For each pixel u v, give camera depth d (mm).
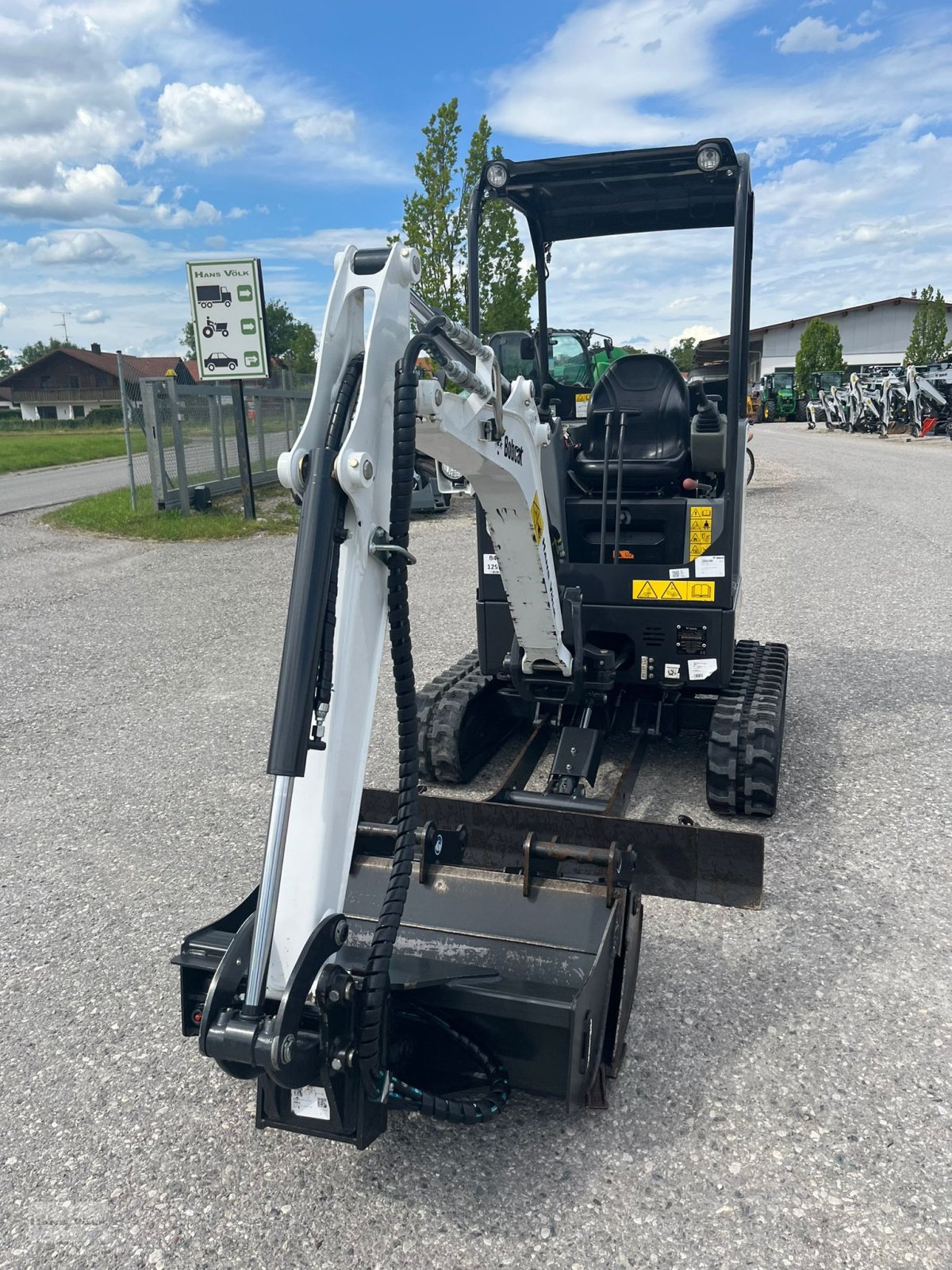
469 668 5141
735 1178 2502
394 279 2385
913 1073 2865
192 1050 3061
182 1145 2672
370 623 2395
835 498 15695
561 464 4508
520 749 5355
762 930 3611
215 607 8961
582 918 2885
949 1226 2350
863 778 4926
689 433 4582
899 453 23984
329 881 2291
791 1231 2342
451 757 4617
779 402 43156
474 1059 2520
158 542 12438
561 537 4480
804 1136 2635
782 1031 3059
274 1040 2037
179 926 3738
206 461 15414
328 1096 2205
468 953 2865
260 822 4602
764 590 9328
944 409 29078
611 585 4449
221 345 12680
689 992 3258
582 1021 2451
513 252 14602
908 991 3250
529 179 4258
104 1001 3301
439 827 3402
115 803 4836
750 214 4242
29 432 54156
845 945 3512
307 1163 2596
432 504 14680
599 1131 2672
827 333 49156
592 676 4332
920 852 4164
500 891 2994
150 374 80750
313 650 2141
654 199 4543
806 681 6496
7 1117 2791
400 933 2957
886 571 10039
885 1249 2287
